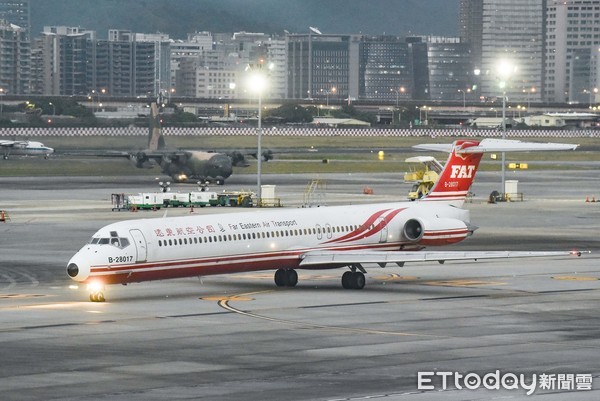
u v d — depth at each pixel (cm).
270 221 19538
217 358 13200
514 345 14150
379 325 15738
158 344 14125
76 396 11162
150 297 18650
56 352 13550
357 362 12975
